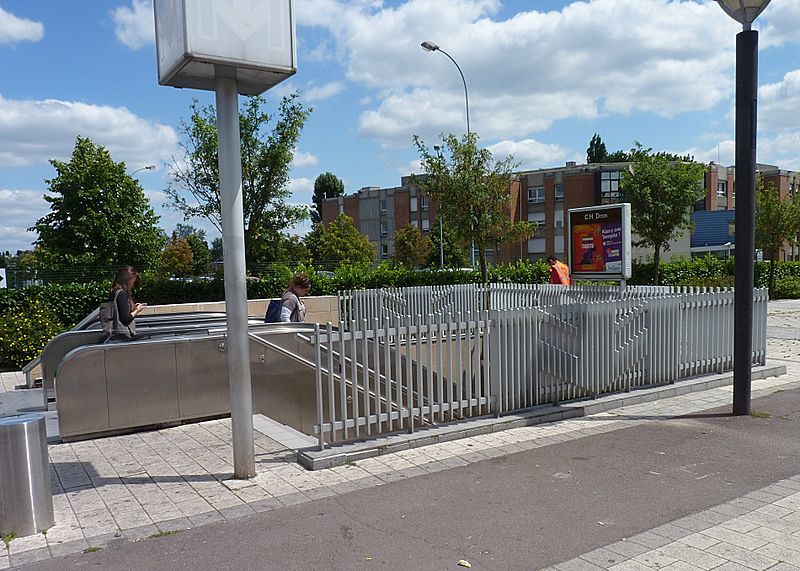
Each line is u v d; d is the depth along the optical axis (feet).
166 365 24.30
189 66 16.20
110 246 82.64
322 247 201.26
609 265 52.42
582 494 16.17
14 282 52.11
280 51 16.79
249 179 63.82
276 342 27.37
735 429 22.11
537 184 190.49
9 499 14.08
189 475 18.30
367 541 13.65
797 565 12.12
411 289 53.21
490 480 17.35
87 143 84.12
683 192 80.38
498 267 79.92
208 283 58.80
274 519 14.94
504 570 12.23
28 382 33.99
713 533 13.66
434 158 66.49
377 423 20.93
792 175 204.85
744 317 23.67
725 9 23.38
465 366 22.86
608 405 25.50
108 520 15.10
